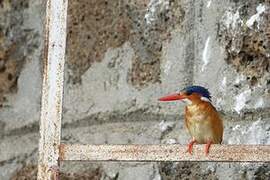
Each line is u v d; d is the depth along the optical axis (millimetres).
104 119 2195
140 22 2184
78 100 2227
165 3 2162
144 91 2162
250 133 2061
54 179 1966
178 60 2137
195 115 2043
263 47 2074
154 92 2152
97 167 2186
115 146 1959
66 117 2232
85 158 1963
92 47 2227
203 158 1946
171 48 2146
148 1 2182
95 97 2213
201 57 2121
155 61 2160
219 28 2111
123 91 2184
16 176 2281
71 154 1968
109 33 2211
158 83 2150
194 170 2094
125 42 2195
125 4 2201
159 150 1953
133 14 2193
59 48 1996
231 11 2104
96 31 2225
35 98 2289
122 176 2158
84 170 2193
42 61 2289
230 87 2090
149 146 1954
